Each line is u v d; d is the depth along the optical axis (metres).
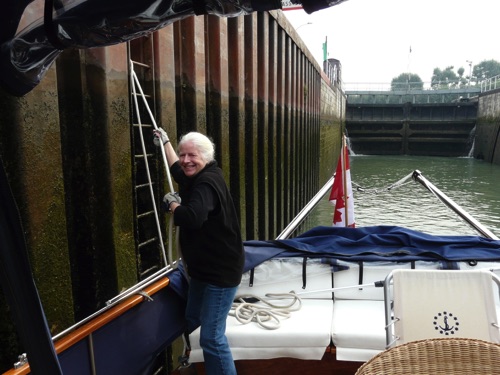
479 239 3.52
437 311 2.39
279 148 9.73
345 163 5.98
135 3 1.21
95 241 3.06
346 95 37.50
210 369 2.54
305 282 3.38
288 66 10.61
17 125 2.31
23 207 2.37
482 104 32.47
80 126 2.93
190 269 2.53
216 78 5.44
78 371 2.20
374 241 3.56
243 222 6.55
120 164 3.25
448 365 1.72
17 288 1.09
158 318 2.78
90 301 3.05
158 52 3.94
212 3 1.23
